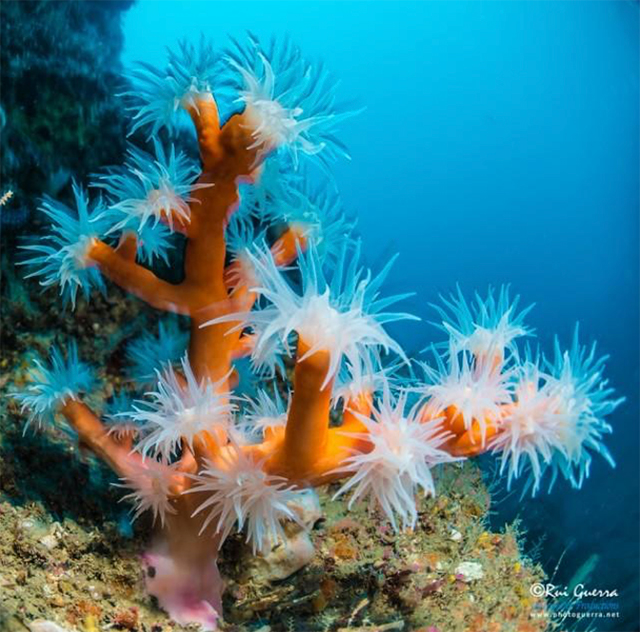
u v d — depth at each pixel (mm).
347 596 342
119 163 459
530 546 466
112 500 333
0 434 336
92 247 298
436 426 255
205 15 520
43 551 287
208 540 296
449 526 422
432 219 615
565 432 252
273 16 534
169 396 273
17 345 406
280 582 332
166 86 284
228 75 287
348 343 230
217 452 264
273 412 296
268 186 315
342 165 590
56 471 334
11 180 415
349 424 265
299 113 259
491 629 355
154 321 440
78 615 269
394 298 248
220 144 272
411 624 334
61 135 435
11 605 251
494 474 476
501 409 255
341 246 339
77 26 461
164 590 293
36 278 419
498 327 265
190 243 291
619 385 640
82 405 302
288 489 261
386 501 248
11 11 418
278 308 232
